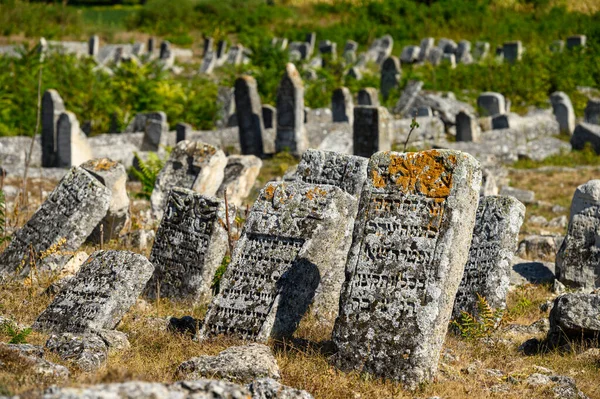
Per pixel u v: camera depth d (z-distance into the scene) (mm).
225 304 19797
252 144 56938
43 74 67750
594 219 26625
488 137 60312
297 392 14602
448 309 17375
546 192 48844
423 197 17625
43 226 24750
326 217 19984
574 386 17375
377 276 17594
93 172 28812
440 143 57938
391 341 17141
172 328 20469
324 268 20125
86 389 10836
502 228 23281
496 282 22953
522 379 17750
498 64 82938
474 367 18453
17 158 49750
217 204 23641
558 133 65250
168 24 112812
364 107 49156
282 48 92062
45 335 19469
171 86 69312
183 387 12047
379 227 17828
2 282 24000
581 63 84750
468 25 108875
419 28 107938
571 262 26703
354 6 118312
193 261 23625
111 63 91062
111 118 63062
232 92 68562
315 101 71250
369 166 18219
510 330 22000
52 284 22812
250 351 16578
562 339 20469
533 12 115188
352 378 17062
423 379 16922
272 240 20188
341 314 17656
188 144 34000
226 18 115250
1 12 105438
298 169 24844
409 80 76250
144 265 20625
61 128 48906
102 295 20172
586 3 117812
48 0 123438
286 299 19531
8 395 12414
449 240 17250
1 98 62125
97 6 135250
